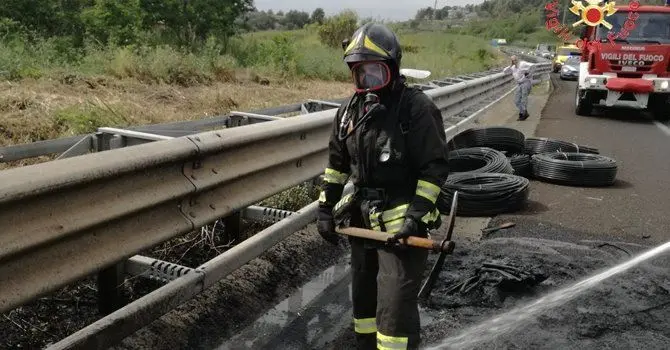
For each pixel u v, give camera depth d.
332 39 30.55
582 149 9.74
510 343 3.86
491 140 9.56
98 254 3.25
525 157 8.84
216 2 18.88
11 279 2.83
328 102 8.27
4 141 7.03
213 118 6.47
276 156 5.00
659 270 5.13
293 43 22.02
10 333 3.53
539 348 3.80
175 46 16.56
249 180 4.70
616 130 14.93
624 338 3.96
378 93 3.14
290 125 5.17
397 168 3.14
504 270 4.81
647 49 17.22
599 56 17.45
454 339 3.93
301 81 17.83
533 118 16.55
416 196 3.09
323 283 4.87
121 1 16.81
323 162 5.97
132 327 3.36
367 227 3.30
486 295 4.55
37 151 4.77
